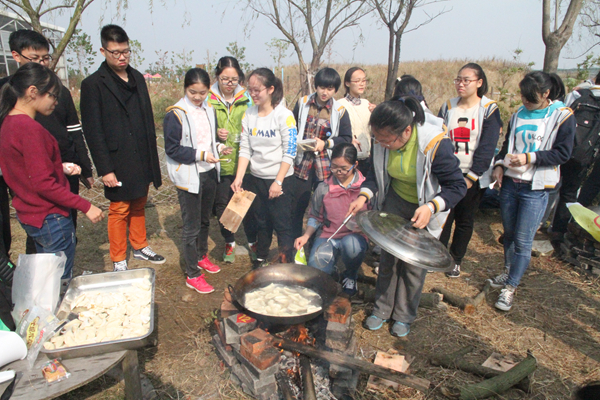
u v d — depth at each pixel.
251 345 2.31
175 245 4.75
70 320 2.36
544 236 4.83
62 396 2.46
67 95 3.51
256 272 2.97
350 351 2.53
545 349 2.96
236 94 4.09
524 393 2.53
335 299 2.66
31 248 3.17
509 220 3.55
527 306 3.51
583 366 2.78
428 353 2.89
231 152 3.96
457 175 2.53
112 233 3.70
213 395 2.46
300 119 4.11
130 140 3.52
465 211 3.77
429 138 2.49
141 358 2.81
